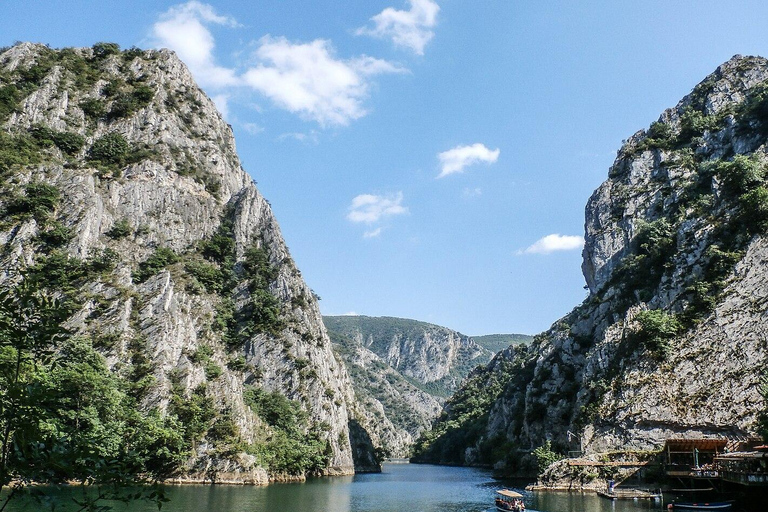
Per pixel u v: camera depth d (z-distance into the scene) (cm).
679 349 10562
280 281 16850
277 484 11462
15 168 13562
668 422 10025
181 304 13125
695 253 11706
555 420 13325
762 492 6812
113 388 9406
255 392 14012
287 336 15738
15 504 5316
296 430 13838
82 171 15038
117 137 16738
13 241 12031
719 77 17500
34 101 16262
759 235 10719
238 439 11231
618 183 16612
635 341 11312
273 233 17925
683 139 16350
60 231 12669
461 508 8350
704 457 8969
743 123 14250
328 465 14675
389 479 14138
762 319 9888
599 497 8944
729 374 9812
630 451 10031
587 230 16638
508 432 16938
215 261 16550
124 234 14700
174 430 10100
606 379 11462
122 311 11800
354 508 8212
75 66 18412
